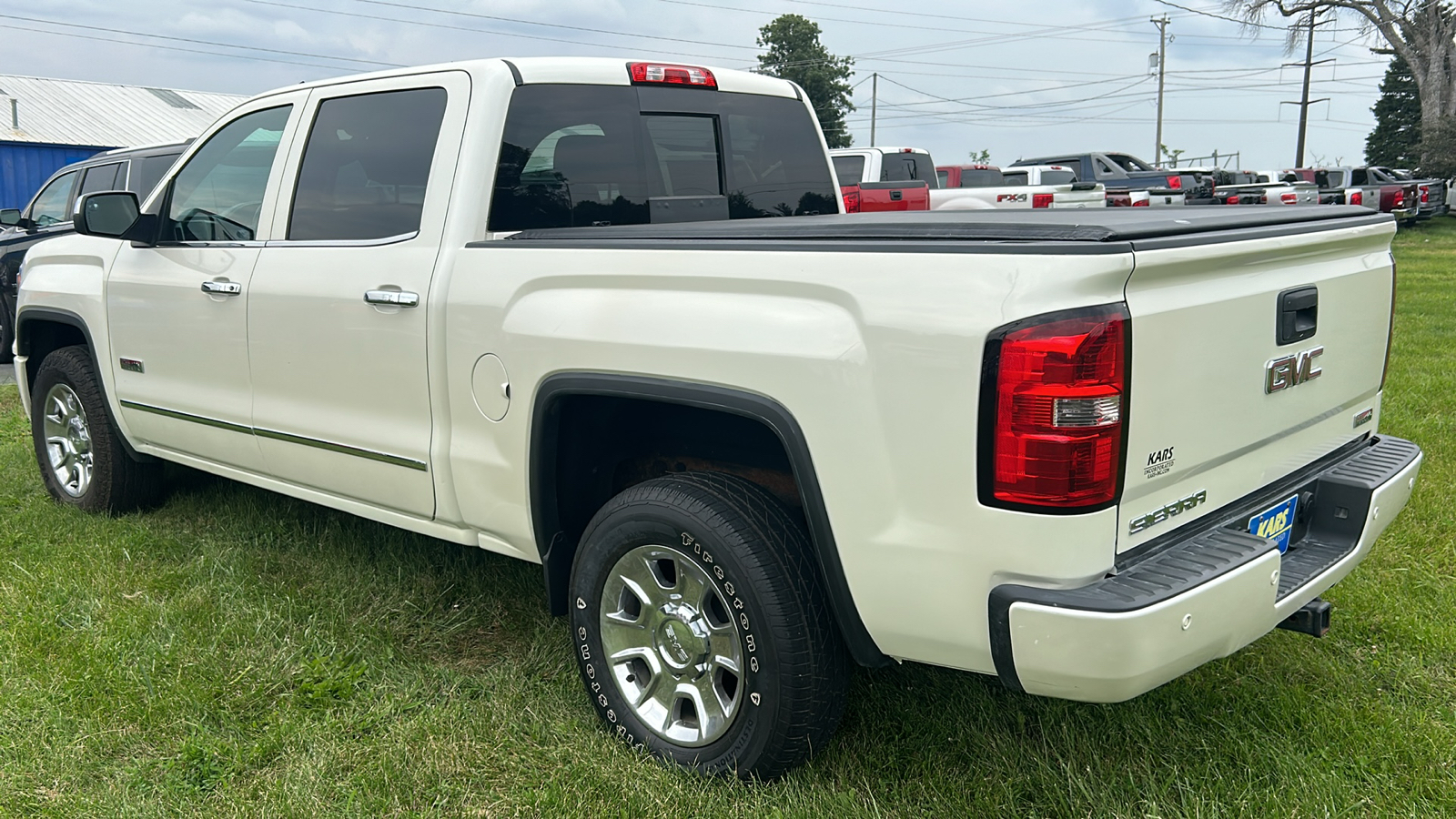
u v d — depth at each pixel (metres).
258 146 3.78
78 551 4.27
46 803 2.62
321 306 3.37
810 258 2.33
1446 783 2.56
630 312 2.61
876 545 2.28
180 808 2.59
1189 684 3.04
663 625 2.72
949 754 2.75
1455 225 27.09
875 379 2.21
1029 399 2.02
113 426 4.56
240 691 3.13
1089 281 2.00
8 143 24.47
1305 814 2.44
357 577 3.90
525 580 3.92
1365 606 3.51
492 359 2.91
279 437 3.65
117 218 3.94
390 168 3.29
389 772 2.70
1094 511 2.05
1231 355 2.33
